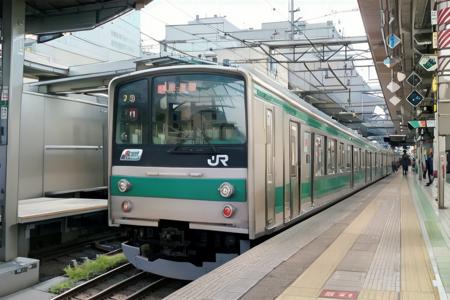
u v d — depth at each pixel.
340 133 15.55
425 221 10.50
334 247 7.33
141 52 25.33
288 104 9.00
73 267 9.40
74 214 10.22
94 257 10.54
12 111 8.34
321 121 12.21
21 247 9.34
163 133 7.58
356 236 8.36
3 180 8.25
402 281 5.35
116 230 12.60
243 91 7.08
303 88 29.59
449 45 11.27
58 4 9.77
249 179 6.94
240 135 7.05
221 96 7.23
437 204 13.92
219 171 7.11
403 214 11.88
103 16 9.77
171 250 7.61
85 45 28.89
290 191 8.98
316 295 4.84
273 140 7.95
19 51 8.47
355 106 39.22
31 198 12.01
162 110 7.62
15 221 8.38
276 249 7.12
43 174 12.32
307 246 7.39
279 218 8.27
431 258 6.56
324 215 11.49
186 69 7.46
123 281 8.01
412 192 20.52
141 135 7.76
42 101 12.28
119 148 7.93
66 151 13.02
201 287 5.13
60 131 12.84
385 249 7.20
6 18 8.34
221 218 7.07
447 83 11.93
